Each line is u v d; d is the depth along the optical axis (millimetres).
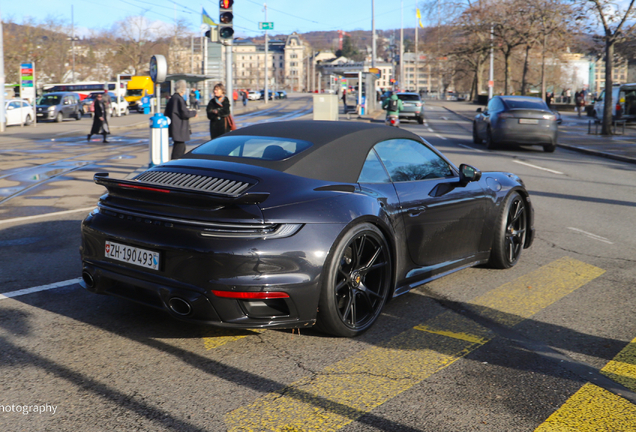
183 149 10664
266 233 3020
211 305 3008
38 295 4180
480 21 47250
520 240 5258
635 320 3871
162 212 3178
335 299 3252
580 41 37969
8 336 3400
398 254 3830
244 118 37969
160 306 3225
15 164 12922
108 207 3451
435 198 4137
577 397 2748
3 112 24781
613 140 21516
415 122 34844
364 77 37500
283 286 3023
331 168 3590
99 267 3459
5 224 6672
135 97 47500
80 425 2428
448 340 3465
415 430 2424
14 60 54156
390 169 3953
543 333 3613
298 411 2570
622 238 6480
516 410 2609
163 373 2941
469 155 15914
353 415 2541
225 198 2941
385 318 3848
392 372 2996
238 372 2969
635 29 23312
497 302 4215
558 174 12383
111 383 2820
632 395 2785
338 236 3217
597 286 4645
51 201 8242
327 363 3100
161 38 73375
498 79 80188
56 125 30016
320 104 25734
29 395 2684
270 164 3521
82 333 3469
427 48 67562
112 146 18109
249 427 2428
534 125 17094
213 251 2980
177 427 2422
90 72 78938
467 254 4645
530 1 40750
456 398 2717
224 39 13031
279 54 197375
